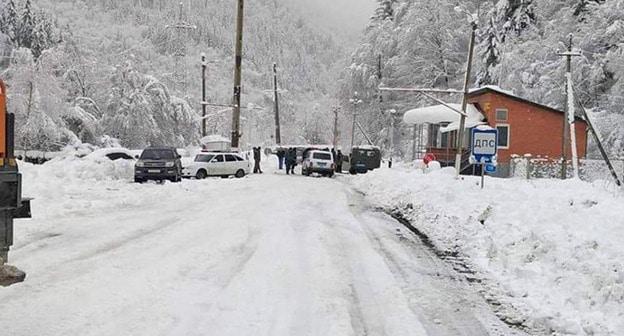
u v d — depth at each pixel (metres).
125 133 61.44
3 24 67.81
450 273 9.91
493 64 53.88
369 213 17.72
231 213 16.36
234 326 6.76
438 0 62.22
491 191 17.58
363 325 7.05
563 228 11.25
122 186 23.33
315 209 18.05
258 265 9.85
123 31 190.62
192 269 9.44
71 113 53.66
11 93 47.56
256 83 188.50
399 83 65.12
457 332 6.95
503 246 11.23
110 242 11.55
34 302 7.39
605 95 42.06
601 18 42.47
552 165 29.59
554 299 8.12
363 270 9.86
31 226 13.13
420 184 21.61
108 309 7.19
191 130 70.00
